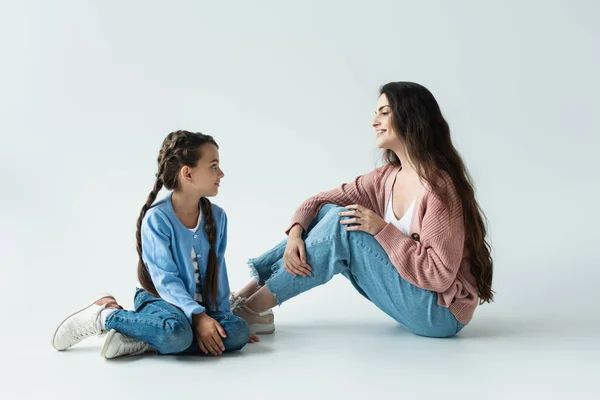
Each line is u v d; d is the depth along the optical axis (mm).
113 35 4762
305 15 4566
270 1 4590
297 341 2416
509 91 4219
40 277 3541
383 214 2580
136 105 4730
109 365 2094
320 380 1936
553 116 4160
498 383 1905
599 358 2158
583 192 4051
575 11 4164
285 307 3080
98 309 2246
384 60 4473
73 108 4770
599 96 4125
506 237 3830
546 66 4188
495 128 4203
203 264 2348
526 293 3162
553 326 2613
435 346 2332
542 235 3818
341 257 2393
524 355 2197
